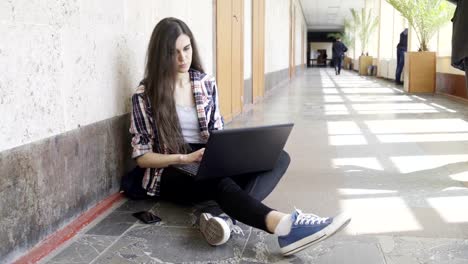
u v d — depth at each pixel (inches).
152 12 117.7
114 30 96.9
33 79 69.4
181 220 87.0
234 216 75.0
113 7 96.2
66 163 79.1
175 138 90.1
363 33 808.3
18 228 66.4
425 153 140.8
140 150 90.6
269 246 74.8
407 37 455.8
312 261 68.7
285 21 556.1
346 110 256.5
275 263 68.7
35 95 69.9
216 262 69.1
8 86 63.7
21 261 66.3
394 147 150.8
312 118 224.4
